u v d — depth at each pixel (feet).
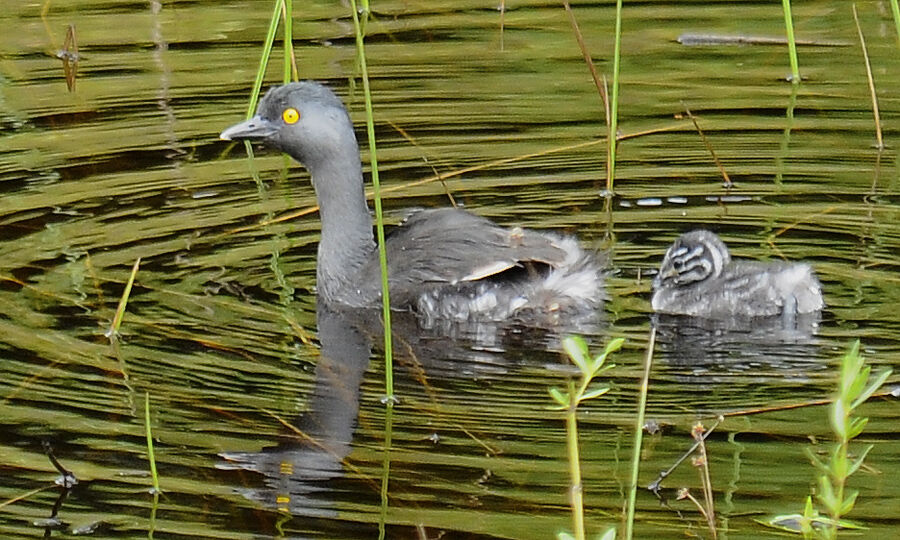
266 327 40.16
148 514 30.09
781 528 29.01
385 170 51.49
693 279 40.98
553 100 57.72
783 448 32.27
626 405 34.81
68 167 51.70
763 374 36.63
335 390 35.83
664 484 30.83
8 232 46.14
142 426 33.81
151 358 37.58
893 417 33.53
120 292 42.04
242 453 32.58
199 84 59.31
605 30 65.77
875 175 50.21
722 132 54.29
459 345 39.29
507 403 34.96
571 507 29.96
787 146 52.90
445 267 41.78
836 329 39.27
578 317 41.06
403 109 56.80
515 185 50.14
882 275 42.63
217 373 36.81
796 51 61.93
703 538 28.71
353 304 42.42
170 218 47.78
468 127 55.11
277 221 47.88
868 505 29.73
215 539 29.14
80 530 29.50
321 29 65.72
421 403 35.12
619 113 56.39
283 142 44.11
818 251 44.45
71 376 36.45
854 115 55.83
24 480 31.48
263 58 49.90
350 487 30.96
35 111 56.65
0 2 69.87
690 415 34.09
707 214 47.52
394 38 64.64
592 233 46.34
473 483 30.99
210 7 69.10
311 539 28.99
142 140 54.19
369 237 43.45
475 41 64.34
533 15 67.87
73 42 60.90
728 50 63.16
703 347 38.52
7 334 38.83
